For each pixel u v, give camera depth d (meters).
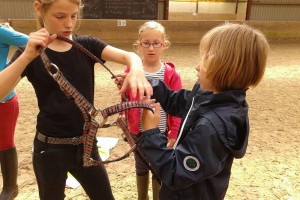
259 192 2.26
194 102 1.11
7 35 1.64
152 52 1.80
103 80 4.68
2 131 1.87
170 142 1.67
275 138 3.10
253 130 3.26
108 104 3.77
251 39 0.98
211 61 1.00
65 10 1.10
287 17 10.12
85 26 7.36
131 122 1.70
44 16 1.13
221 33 1.00
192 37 8.09
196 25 8.05
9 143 1.93
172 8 11.45
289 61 6.48
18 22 6.86
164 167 0.97
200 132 0.94
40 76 1.16
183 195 1.04
